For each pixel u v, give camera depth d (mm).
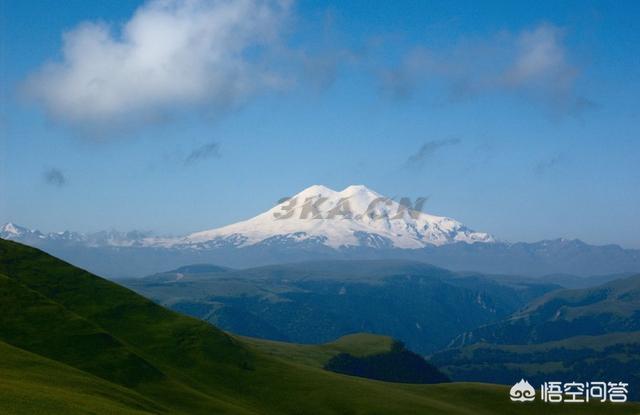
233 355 154125
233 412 118500
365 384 159750
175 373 138250
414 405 145000
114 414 83375
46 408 78562
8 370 97625
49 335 128750
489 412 157625
